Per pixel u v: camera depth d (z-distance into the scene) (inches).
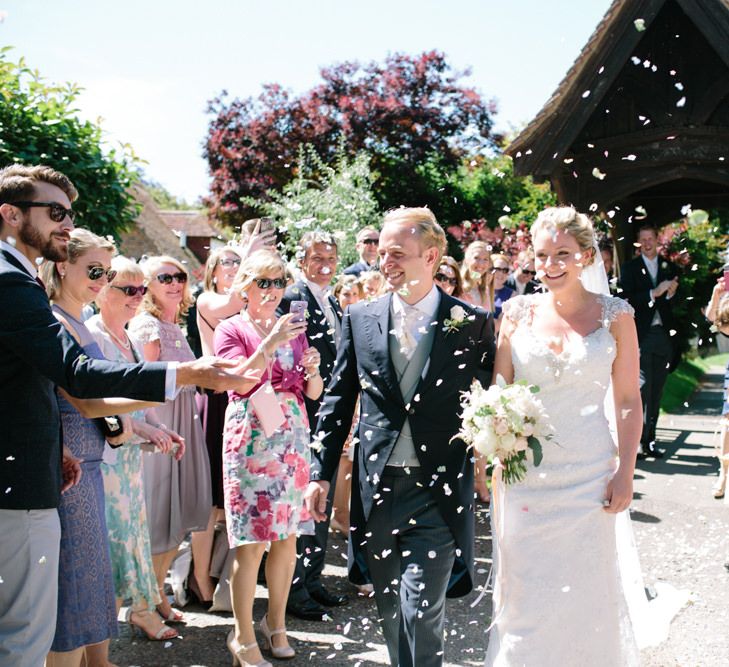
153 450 163.0
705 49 378.9
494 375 140.9
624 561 163.9
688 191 476.4
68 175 326.3
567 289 136.1
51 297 142.5
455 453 133.4
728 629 177.6
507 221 147.9
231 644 155.9
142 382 108.4
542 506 132.9
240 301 191.8
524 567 133.3
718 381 747.4
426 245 134.5
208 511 185.6
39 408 115.8
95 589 135.1
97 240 143.3
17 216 118.1
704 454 375.2
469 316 136.0
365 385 135.8
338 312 211.5
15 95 322.7
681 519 265.3
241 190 870.4
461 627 179.6
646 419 371.9
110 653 164.4
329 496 193.6
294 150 862.5
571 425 133.4
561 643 130.7
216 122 895.7
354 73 874.8
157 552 179.0
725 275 282.0
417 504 132.6
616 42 368.2
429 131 812.6
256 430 156.0
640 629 163.3
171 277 189.3
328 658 150.6
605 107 398.3
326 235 208.1
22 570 115.8
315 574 193.0
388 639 137.9
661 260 379.9
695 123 382.6
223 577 187.0
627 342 135.6
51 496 117.7
